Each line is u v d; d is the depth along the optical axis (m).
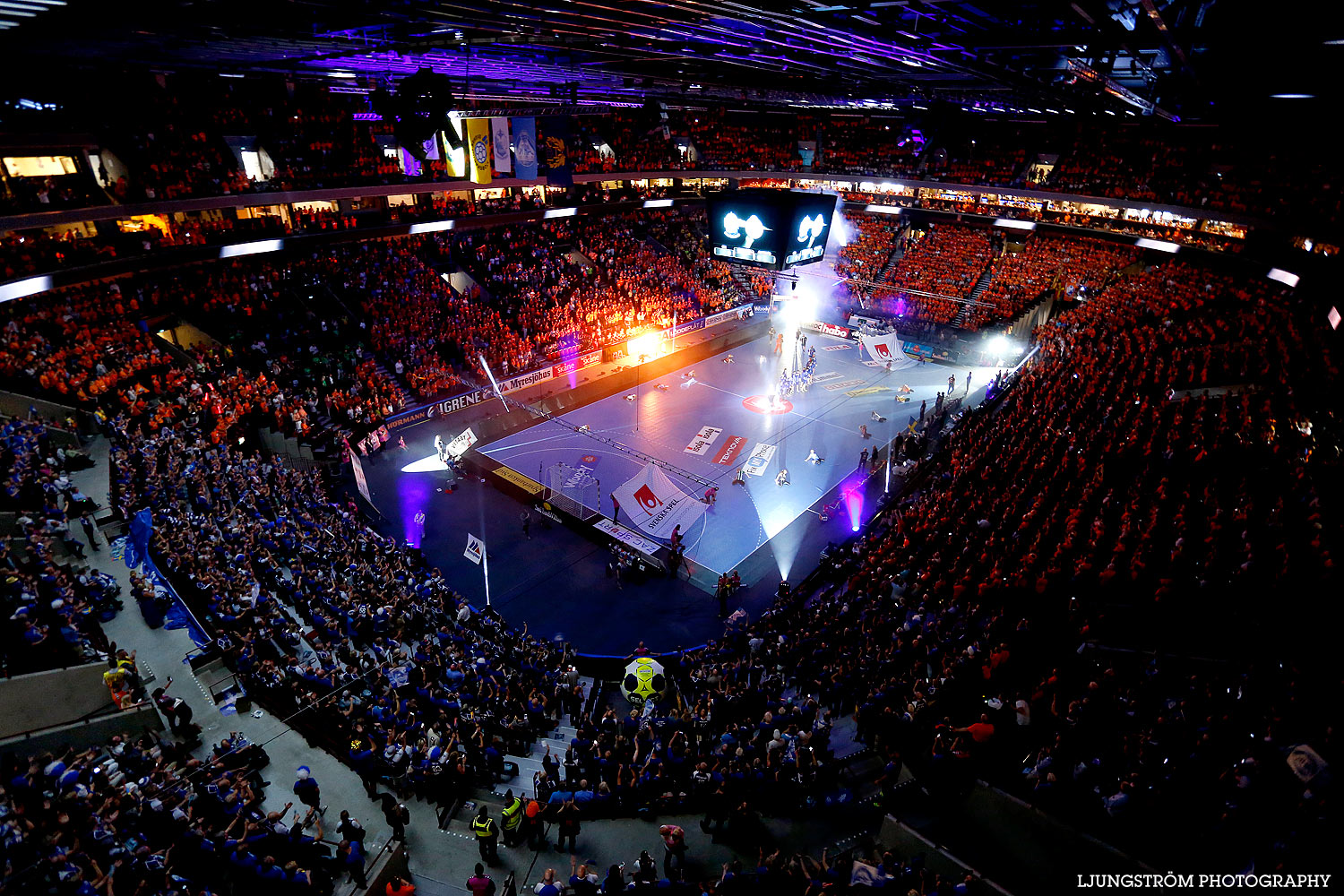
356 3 13.29
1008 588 21.36
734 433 40.69
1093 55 17.05
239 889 12.16
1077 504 25.70
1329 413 27.78
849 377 49.41
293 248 43.56
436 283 47.88
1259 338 38.38
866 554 26.48
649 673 20.98
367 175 45.22
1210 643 17.58
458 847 14.49
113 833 12.18
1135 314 47.69
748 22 14.69
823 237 19.97
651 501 32.25
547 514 32.19
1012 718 16.34
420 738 16.61
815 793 15.56
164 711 16.03
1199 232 49.94
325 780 15.58
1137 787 13.13
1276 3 13.98
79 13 13.33
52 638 16.25
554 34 17.78
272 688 17.36
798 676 20.14
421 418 39.66
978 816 14.05
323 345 40.53
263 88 40.50
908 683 17.86
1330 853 11.20
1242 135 48.91
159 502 23.73
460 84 33.38
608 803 15.41
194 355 36.00
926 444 37.31
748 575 28.81
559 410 43.28
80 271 32.25
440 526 31.39
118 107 34.84
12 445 24.75
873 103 43.75
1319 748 12.91
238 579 20.48
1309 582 18.27
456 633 21.67
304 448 33.62
